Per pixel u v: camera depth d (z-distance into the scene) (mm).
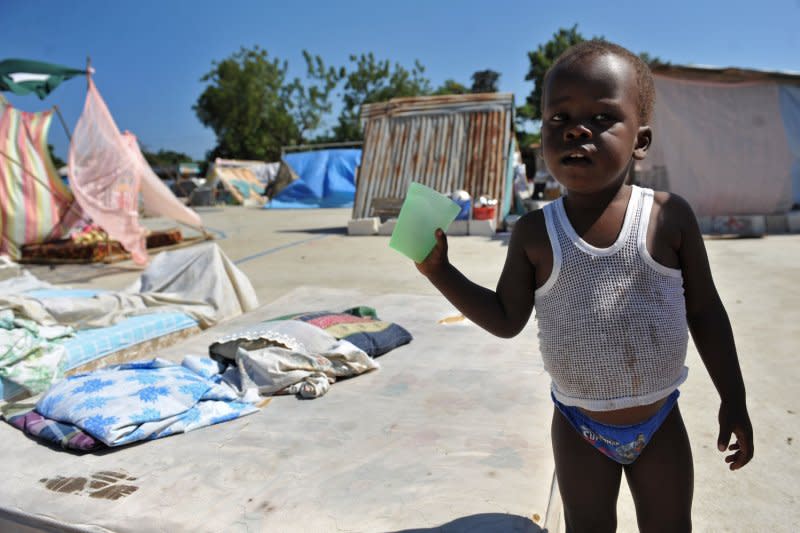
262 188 32062
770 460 2852
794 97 10633
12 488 2492
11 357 3668
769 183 10773
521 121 45000
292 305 5746
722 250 8883
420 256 1663
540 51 41375
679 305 1557
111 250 11320
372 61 52656
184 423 2992
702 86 10812
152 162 41250
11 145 11008
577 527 1724
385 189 14141
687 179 11102
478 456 2627
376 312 5234
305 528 2166
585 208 1583
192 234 15422
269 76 51781
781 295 5906
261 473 2566
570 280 1553
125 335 4375
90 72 10125
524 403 3182
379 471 2539
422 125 14242
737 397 1601
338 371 3635
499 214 13180
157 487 2475
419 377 3627
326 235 13867
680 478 1624
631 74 1468
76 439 2809
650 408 1586
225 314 5414
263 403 3324
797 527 2363
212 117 52062
